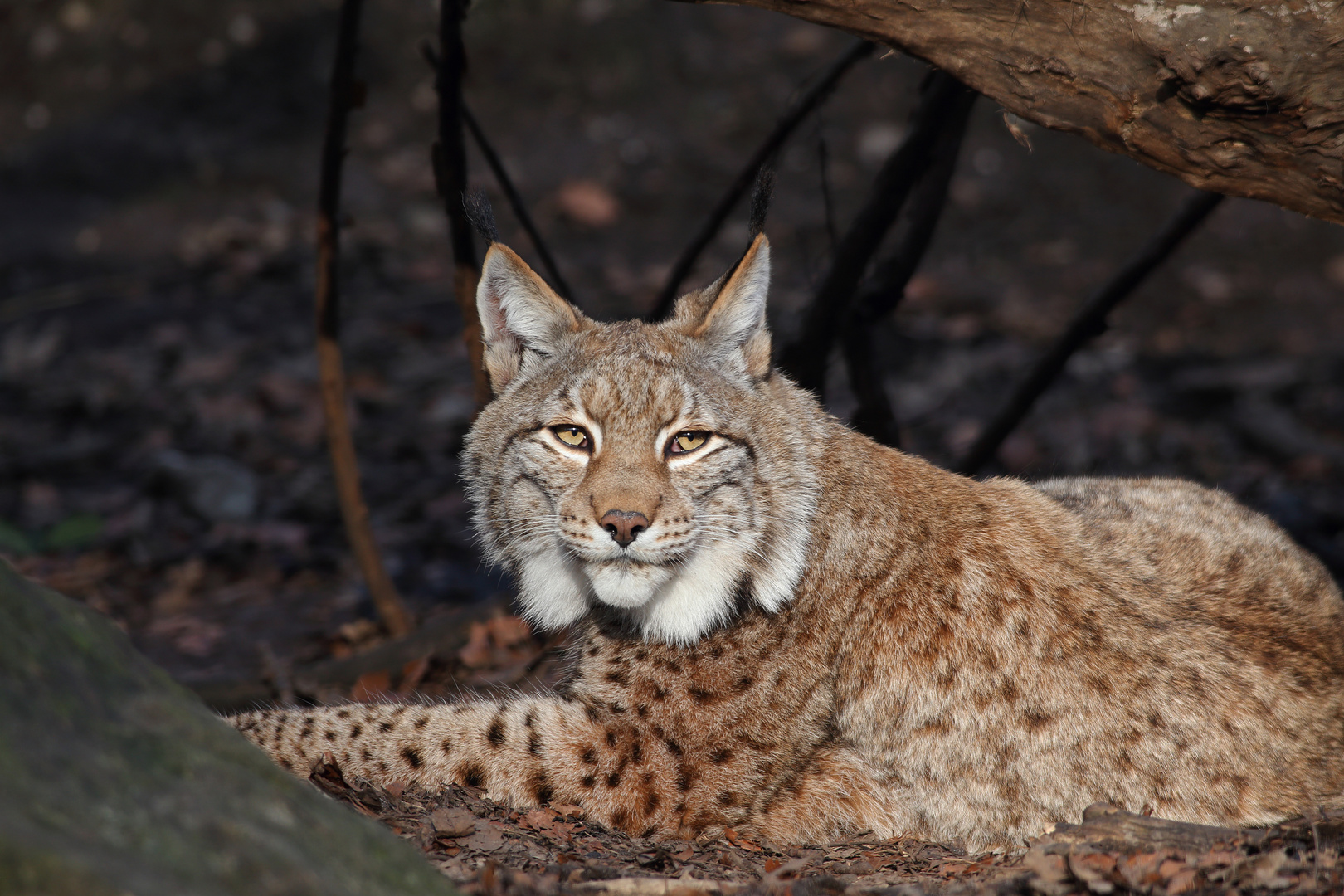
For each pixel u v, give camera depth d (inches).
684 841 279.1
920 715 287.4
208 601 570.6
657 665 288.5
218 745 176.1
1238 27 221.1
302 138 1124.5
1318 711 284.7
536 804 282.5
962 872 260.2
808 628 291.0
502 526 305.0
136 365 832.3
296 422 767.7
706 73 1198.3
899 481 304.8
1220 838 245.3
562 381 293.3
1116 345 867.4
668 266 967.6
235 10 1206.3
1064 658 281.6
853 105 1154.7
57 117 1119.6
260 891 153.7
